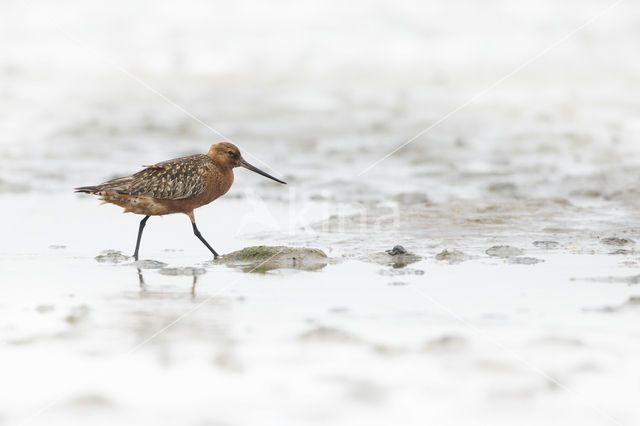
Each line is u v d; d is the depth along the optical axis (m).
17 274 11.22
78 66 33.34
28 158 20.94
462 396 6.81
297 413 6.52
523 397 6.77
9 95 28.55
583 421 6.38
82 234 14.12
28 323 8.79
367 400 6.73
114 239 13.83
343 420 6.41
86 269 11.58
